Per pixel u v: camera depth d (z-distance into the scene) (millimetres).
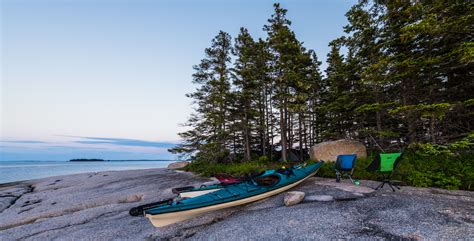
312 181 9469
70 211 8523
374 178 9031
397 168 8594
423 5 9867
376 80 11180
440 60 8992
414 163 8992
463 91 10500
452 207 5211
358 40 13078
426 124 11547
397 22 11234
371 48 12484
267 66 20000
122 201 9438
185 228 5598
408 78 10781
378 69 11133
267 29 19125
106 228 5977
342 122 17922
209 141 18766
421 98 11398
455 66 9250
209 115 18344
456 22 8297
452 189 6957
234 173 14336
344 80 15523
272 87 20359
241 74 18875
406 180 8133
